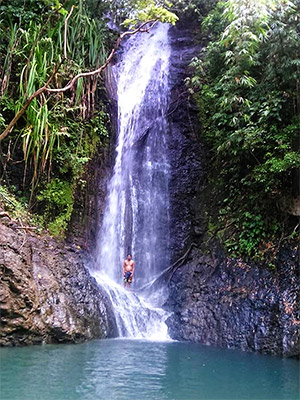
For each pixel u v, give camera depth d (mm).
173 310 9750
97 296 9125
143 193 12656
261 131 9383
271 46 9211
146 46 15562
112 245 11781
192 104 13070
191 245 11078
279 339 7672
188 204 11898
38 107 9867
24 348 7270
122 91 13812
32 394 4801
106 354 7078
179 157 12641
